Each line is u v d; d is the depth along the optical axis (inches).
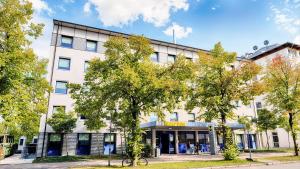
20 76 628.1
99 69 681.6
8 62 597.9
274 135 1772.9
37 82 677.9
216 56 877.2
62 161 853.2
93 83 703.7
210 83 853.2
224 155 810.8
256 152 1215.6
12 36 625.9
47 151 1048.8
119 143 1182.3
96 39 1273.4
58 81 1143.6
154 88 644.7
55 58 1160.8
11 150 1362.0
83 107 675.4
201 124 1149.1
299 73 1003.9
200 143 1316.4
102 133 1165.1
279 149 1441.9
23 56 611.5
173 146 1251.2
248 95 835.4
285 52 1770.4
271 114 1142.3
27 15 684.1
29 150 1331.2
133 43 698.2
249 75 836.6
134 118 709.9
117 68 676.1
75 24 1229.1
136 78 594.6
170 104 687.7
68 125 971.9
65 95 1139.9
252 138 1587.1
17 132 706.2
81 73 1194.6
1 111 569.6
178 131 1274.6
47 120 971.9
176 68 711.1
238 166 667.4
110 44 694.5
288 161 767.1
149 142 1220.5
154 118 1299.2
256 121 1311.5
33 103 654.5
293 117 1023.6
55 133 1080.8
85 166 677.9
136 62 687.1
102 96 671.8
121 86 652.1
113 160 876.0
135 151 671.1
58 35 1198.3
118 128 840.3
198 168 612.7
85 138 1138.7
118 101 711.7
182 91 672.4
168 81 645.9
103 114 711.7
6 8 629.0
